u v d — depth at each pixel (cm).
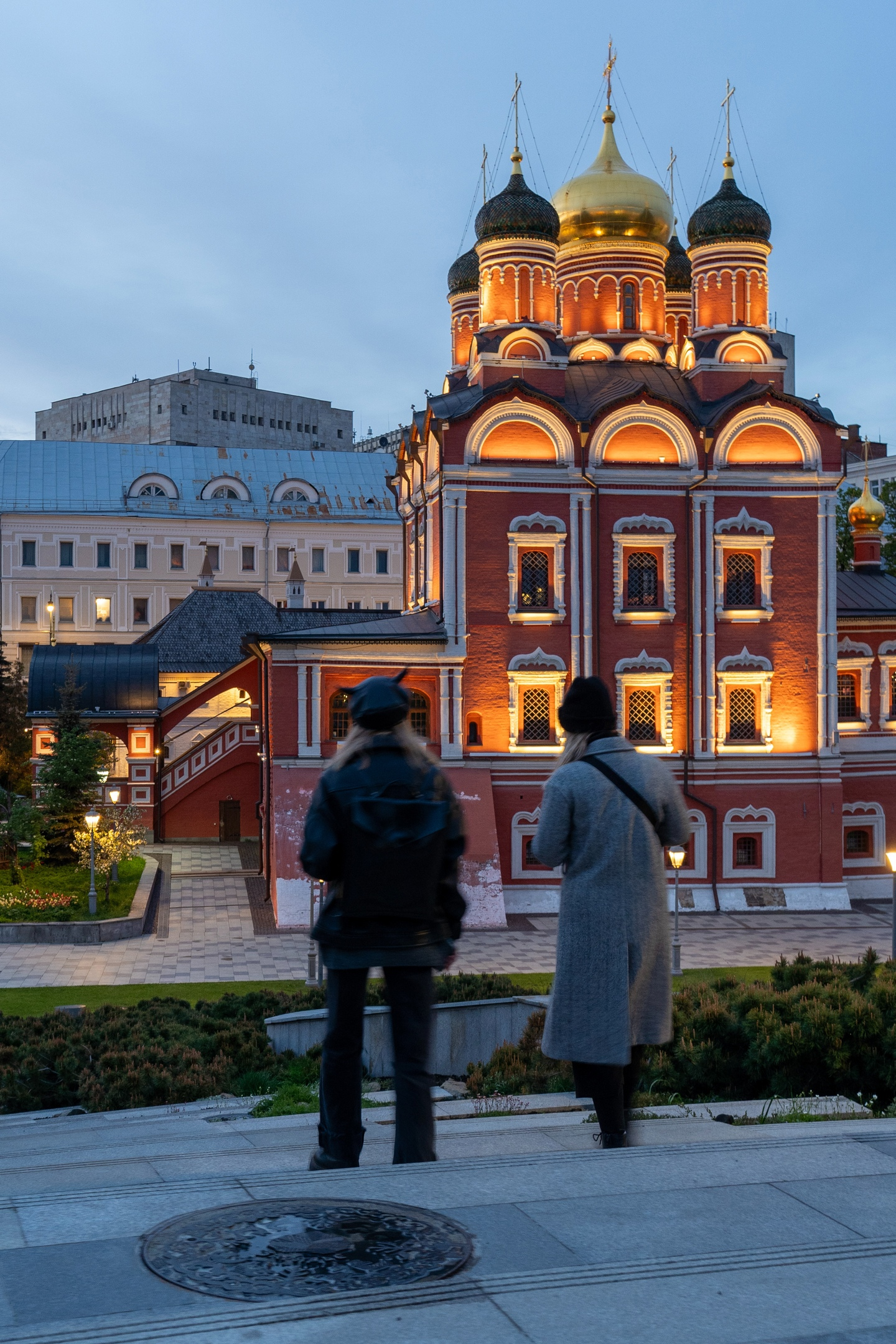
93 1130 1399
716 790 4741
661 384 5047
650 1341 359
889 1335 364
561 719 738
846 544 7612
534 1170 534
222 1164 830
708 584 4759
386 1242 441
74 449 10088
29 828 4625
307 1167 804
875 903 4975
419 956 671
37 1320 379
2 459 9862
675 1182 515
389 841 659
